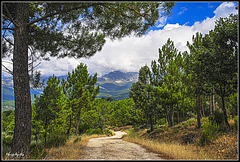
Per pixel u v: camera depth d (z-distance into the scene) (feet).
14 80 20.21
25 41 21.70
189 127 50.55
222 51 27.50
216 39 28.53
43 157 18.39
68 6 20.52
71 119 65.67
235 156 20.83
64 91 62.03
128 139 49.88
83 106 64.69
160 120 93.40
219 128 34.35
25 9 22.35
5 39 26.78
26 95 20.57
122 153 22.18
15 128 19.40
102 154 21.31
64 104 51.62
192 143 35.60
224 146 25.41
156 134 61.05
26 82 20.92
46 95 32.58
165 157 19.25
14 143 18.88
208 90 36.11
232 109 39.96
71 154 19.56
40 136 39.55
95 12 23.26
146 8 21.83
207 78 30.19
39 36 27.50
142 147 29.37
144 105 72.43
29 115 20.62
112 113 163.73
